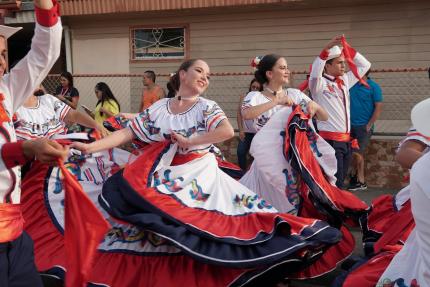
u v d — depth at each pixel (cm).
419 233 205
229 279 299
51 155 201
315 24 868
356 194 632
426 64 812
